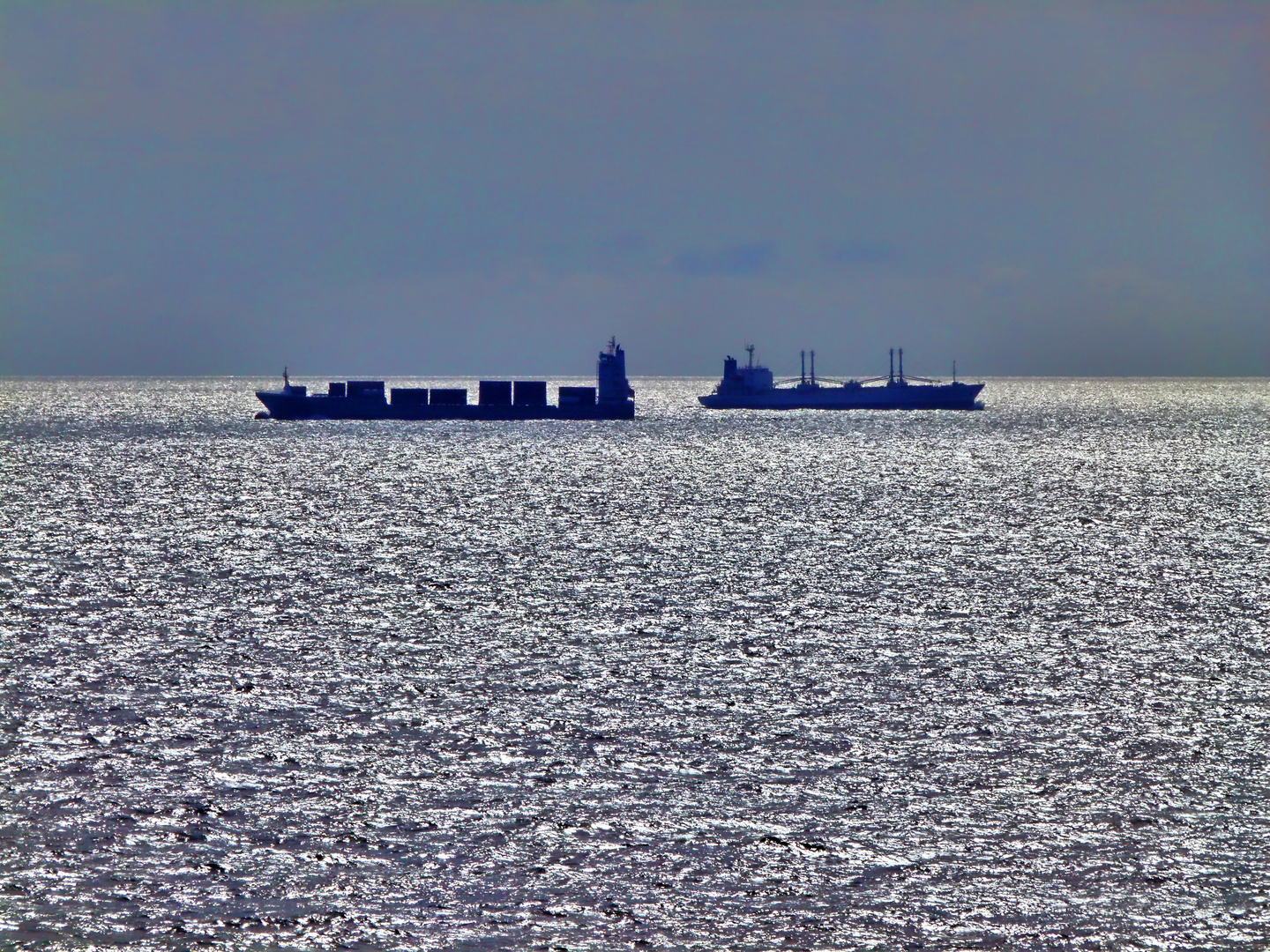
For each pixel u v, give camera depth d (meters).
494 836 176.25
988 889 162.12
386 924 153.12
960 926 153.75
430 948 148.12
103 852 169.75
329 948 148.00
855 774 199.38
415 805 186.25
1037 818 182.75
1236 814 183.75
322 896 159.25
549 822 180.75
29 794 187.38
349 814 182.38
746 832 177.88
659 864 168.50
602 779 196.75
